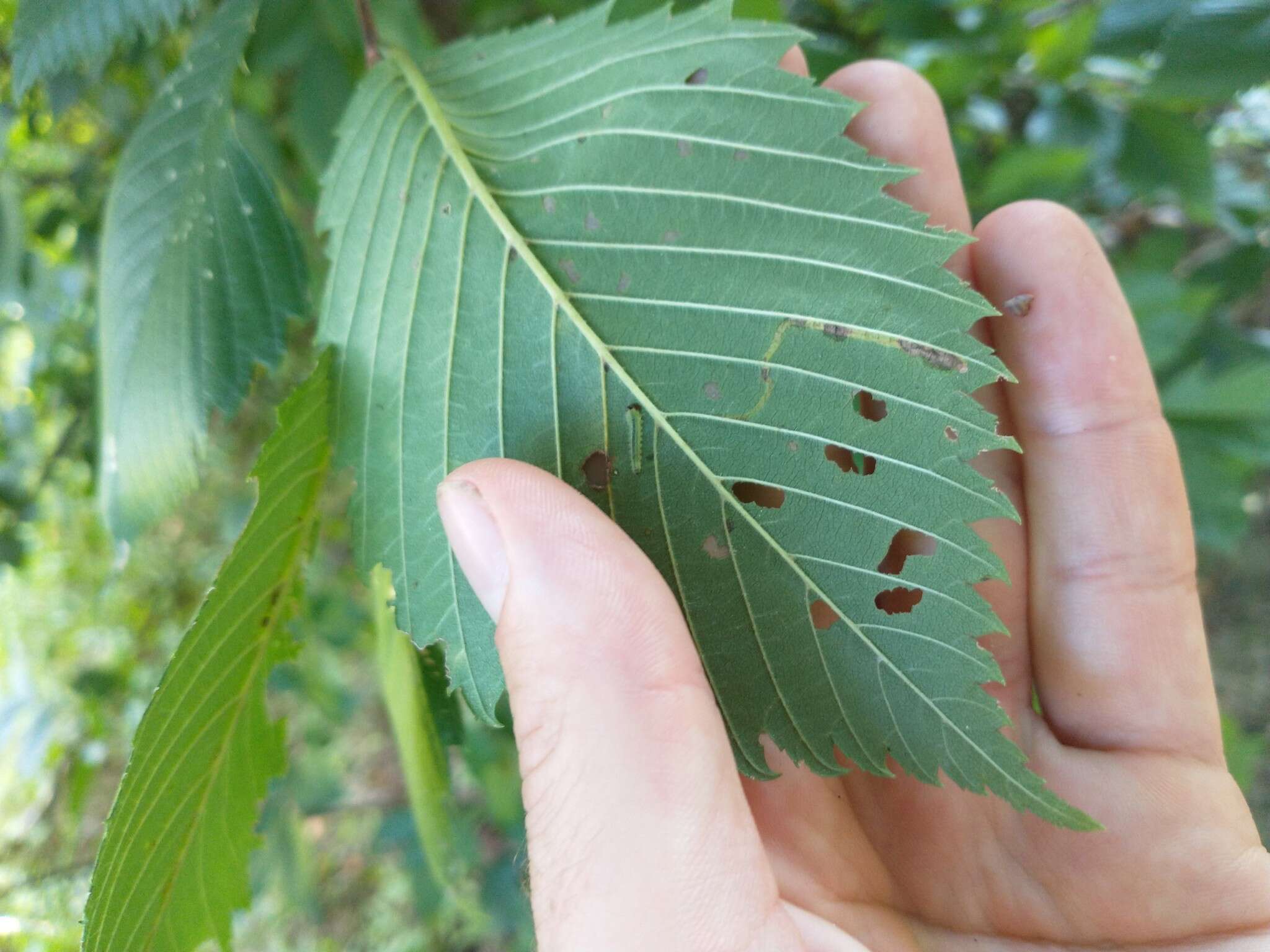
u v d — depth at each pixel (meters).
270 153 0.13
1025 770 0.07
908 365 0.07
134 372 0.10
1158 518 0.11
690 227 0.08
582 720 0.07
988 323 0.11
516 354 0.08
